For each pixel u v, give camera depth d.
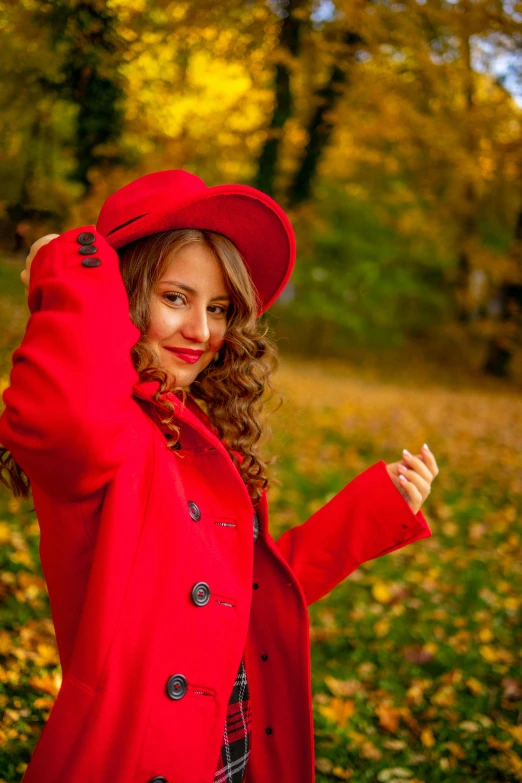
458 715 2.99
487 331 14.69
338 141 10.31
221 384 1.62
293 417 7.08
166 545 1.24
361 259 15.21
